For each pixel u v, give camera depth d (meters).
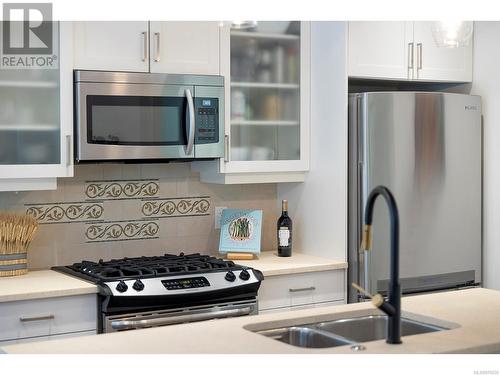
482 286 4.66
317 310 2.87
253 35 4.25
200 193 4.48
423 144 4.32
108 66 3.79
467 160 4.51
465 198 4.51
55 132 3.67
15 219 3.69
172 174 4.38
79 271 3.79
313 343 2.65
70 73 3.68
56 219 4.05
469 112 4.50
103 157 3.75
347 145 4.24
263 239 4.71
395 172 4.24
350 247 4.28
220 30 4.12
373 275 4.18
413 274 4.32
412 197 4.29
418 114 4.30
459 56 4.65
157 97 3.88
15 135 3.59
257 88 4.27
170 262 3.99
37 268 4.00
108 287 3.43
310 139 4.48
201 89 4.02
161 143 3.91
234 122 4.20
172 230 4.39
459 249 4.50
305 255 4.50
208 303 3.71
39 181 3.67
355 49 4.26
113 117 3.77
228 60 4.15
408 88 4.99
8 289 3.36
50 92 3.65
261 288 3.96
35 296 3.30
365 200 4.17
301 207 4.57
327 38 4.32
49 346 2.36
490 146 4.60
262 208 4.70
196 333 2.52
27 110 3.61
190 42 4.02
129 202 4.26
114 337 2.47
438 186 4.39
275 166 4.34
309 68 4.46
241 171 4.21
